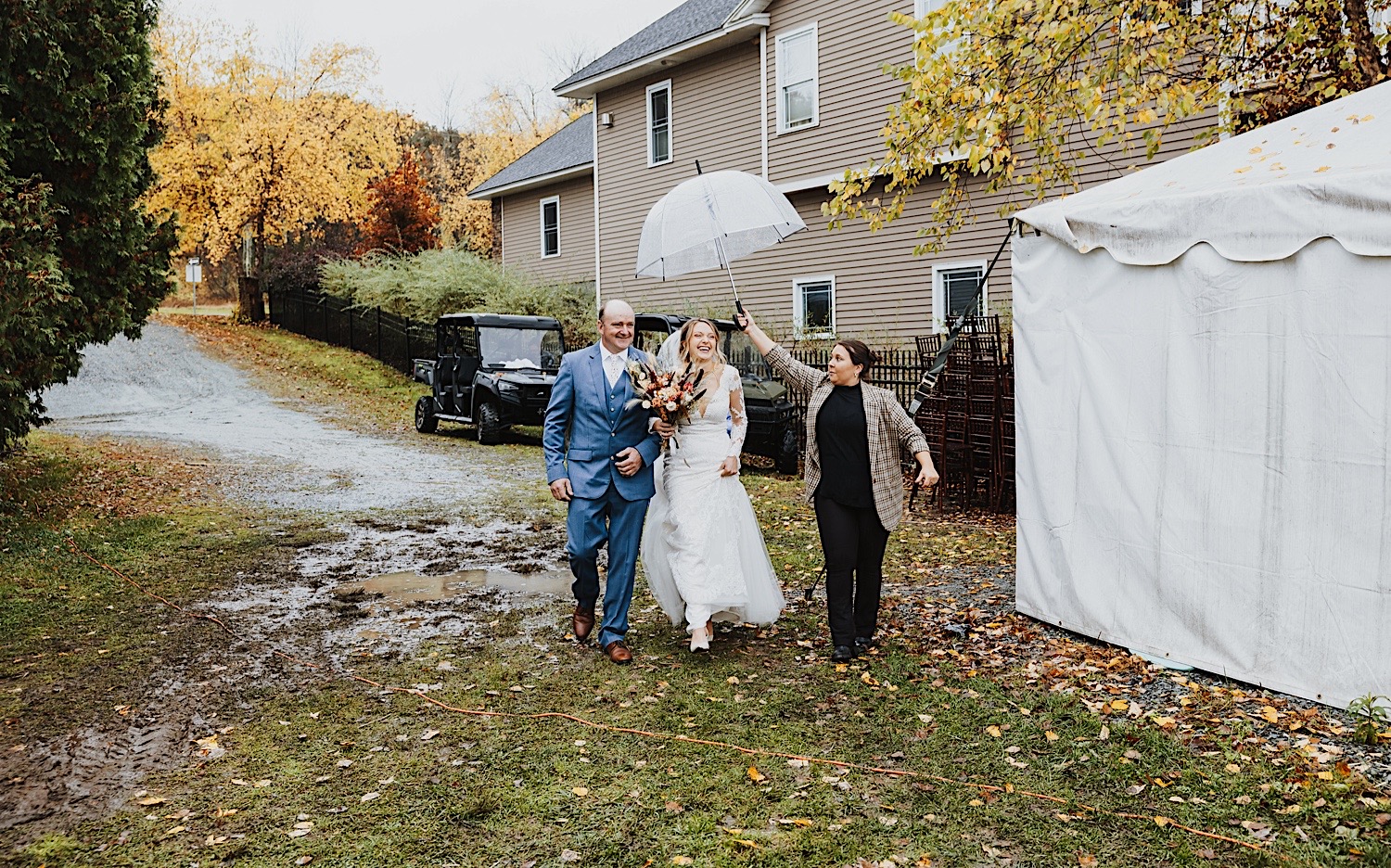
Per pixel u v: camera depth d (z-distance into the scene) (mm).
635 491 5590
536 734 4539
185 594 7129
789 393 14289
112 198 10164
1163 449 5301
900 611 6539
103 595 7008
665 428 5410
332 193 34125
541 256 26750
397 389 24031
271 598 7035
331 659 5668
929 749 4273
